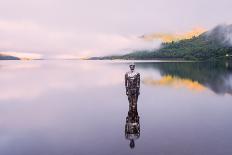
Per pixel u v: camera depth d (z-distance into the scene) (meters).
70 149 12.28
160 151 11.65
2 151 12.32
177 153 11.41
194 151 11.59
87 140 13.41
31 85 40.31
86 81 45.97
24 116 19.62
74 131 15.15
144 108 21.02
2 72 75.25
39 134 14.83
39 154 11.88
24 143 13.35
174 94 28.34
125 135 14.03
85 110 21.12
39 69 94.62
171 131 14.54
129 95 20.45
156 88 33.69
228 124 15.86
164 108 20.92
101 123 16.78
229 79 43.84
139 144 12.56
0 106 23.70
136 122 16.64
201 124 15.95
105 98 26.92
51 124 17.00
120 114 19.20
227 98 25.23
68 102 25.19
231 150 11.62
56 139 13.82
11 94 31.52
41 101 26.19
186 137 13.45
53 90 34.53
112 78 51.53
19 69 94.88
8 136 14.55
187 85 36.44
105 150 11.96
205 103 22.81
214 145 12.26
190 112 19.36
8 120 18.41
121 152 11.67
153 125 15.84
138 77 20.17
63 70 85.69
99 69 89.69
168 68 89.56
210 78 46.22
